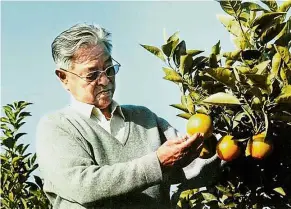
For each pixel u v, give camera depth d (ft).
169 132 8.93
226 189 8.42
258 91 7.45
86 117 8.44
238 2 8.33
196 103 8.00
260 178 8.47
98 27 8.73
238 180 8.52
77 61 8.49
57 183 7.86
